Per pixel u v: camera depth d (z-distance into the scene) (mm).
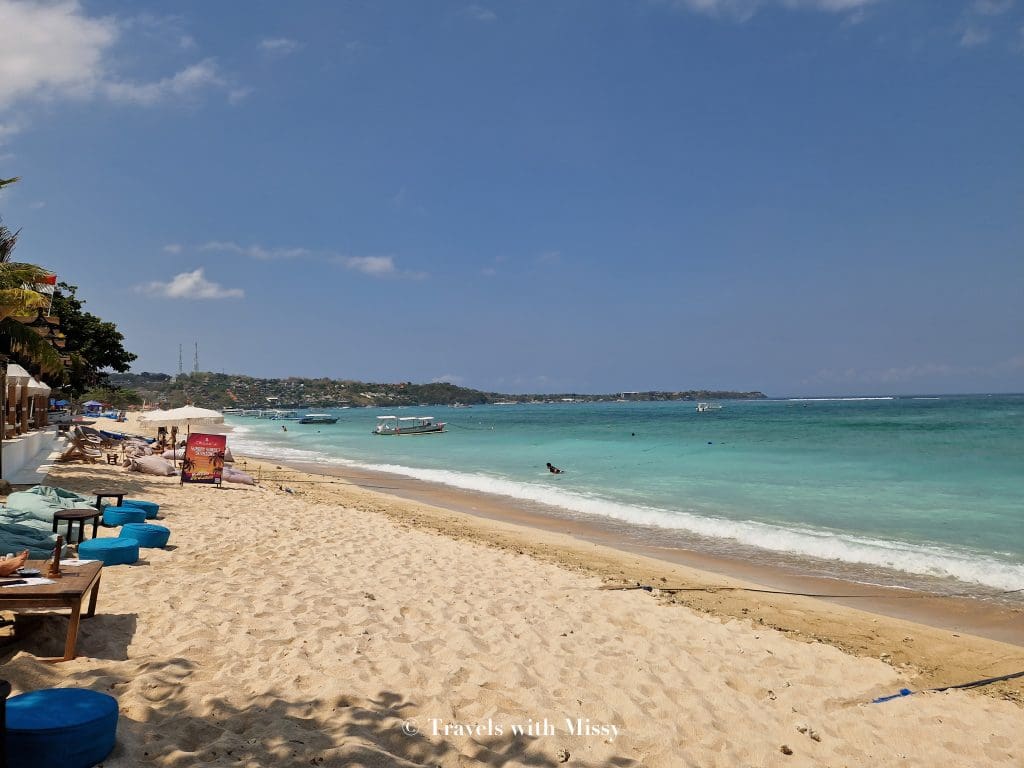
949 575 11570
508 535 14453
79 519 8219
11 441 17359
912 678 6844
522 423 96312
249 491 17906
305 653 5707
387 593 8023
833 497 20266
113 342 49188
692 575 11250
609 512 18109
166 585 7320
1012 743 5438
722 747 4910
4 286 13906
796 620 8914
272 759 3844
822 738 5227
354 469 30578
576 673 5977
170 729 4129
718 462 31203
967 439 42062
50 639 5387
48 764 3363
